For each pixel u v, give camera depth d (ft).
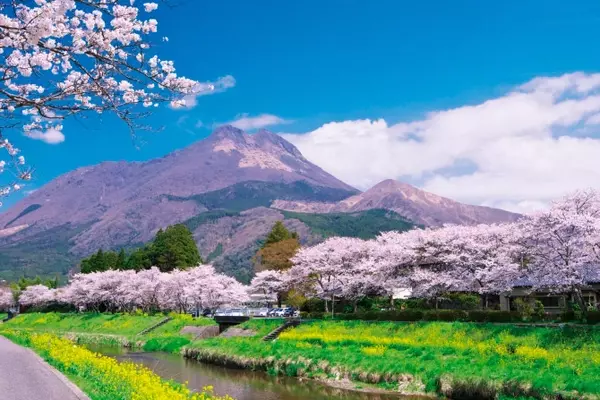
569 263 83.20
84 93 20.01
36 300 270.46
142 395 39.06
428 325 98.37
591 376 57.52
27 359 73.72
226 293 191.52
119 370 52.19
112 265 263.29
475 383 62.75
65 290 250.57
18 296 302.66
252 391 75.51
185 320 161.89
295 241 198.39
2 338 136.05
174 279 194.08
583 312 84.17
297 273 146.92
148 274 209.67
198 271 196.85
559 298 118.62
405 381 71.82
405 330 99.86
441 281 106.52
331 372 82.53
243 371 95.09
